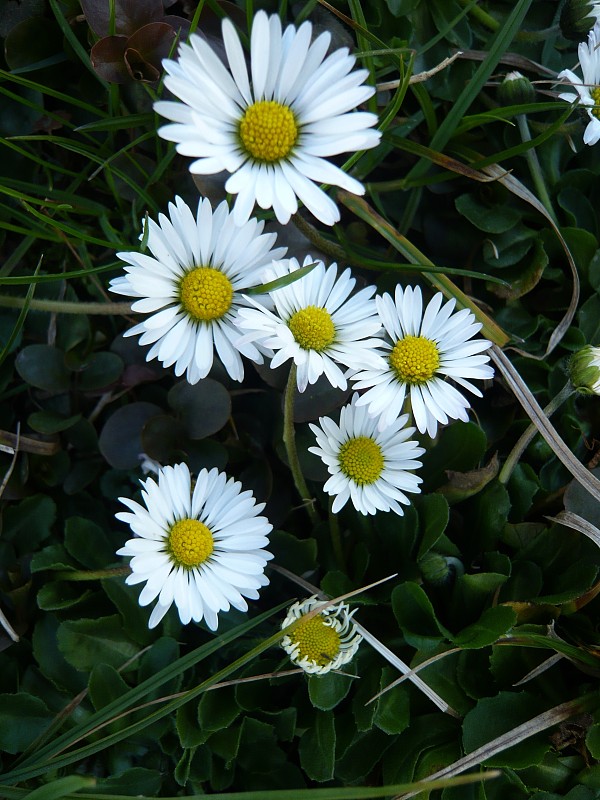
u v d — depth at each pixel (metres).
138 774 0.18
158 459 0.18
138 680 0.18
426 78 0.19
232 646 0.18
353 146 0.16
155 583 0.17
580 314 0.20
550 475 0.19
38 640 0.18
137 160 0.19
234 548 0.17
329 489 0.17
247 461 0.19
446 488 0.19
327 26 0.19
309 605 0.18
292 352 0.16
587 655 0.18
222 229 0.17
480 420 0.20
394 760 0.18
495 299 0.20
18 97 0.18
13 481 0.19
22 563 0.19
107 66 0.18
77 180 0.19
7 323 0.19
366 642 0.19
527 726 0.18
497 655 0.18
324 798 0.16
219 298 0.17
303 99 0.16
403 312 0.17
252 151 0.16
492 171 0.19
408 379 0.17
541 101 0.20
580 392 0.18
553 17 0.20
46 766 0.17
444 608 0.19
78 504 0.19
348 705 0.19
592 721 0.18
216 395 0.18
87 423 0.19
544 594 0.19
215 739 0.18
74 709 0.18
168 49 0.18
